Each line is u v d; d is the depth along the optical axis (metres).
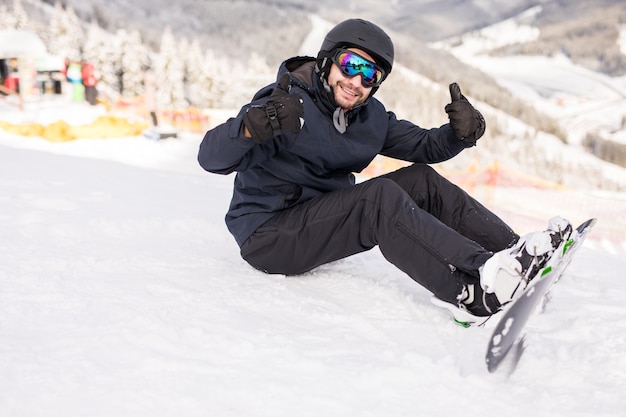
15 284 1.86
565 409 1.33
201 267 2.22
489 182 11.34
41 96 16.22
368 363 1.48
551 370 1.50
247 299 1.87
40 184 4.06
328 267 2.37
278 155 2.05
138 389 1.29
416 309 1.88
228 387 1.33
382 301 1.96
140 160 9.62
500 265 1.61
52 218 2.90
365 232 1.93
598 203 10.35
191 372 1.38
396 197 1.85
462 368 1.50
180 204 3.70
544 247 1.56
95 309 1.70
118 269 2.10
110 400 1.25
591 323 1.81
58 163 5.69
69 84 16.50
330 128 2.06
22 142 10.02
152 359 1.42
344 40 1.99
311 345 1.59
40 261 2.11
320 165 2.09
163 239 2.71
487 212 2.04
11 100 15.05
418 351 1.59
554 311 1.98
